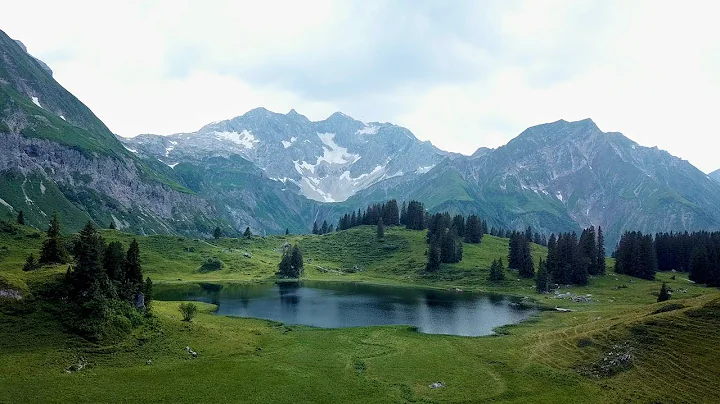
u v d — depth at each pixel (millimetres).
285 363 70438
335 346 84750
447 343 89438
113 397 51906
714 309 71812
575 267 192250
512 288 186375
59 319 67188
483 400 57938
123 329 70125
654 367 62812
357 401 56625
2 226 163125
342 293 170875
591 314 116562
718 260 179250
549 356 76000
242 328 94625
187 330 79812
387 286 196750
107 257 81375
